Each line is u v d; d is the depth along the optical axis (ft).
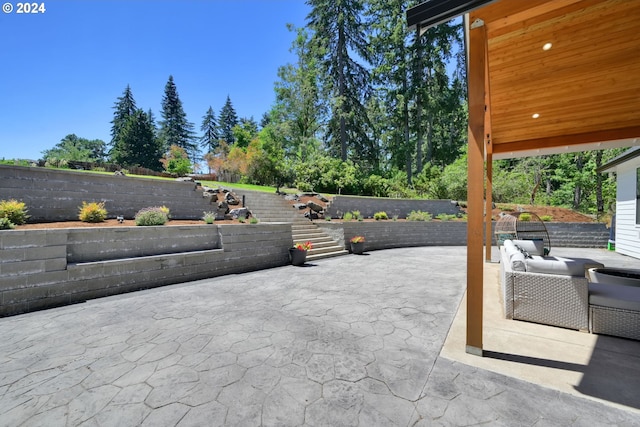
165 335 11.18
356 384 7.89
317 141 92.38
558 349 9.97
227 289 18.38
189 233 21.47
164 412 6.74
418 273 23.38
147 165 144.36
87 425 6.31
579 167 67.87
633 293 11.29
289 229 28.58
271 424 6.34
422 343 10.51
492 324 12.35
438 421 6.43
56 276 15.01
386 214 46.19
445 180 61.05
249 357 9.42
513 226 32.76
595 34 11.51
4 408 6.86
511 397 7.30
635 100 17.17
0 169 19.70
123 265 17.56
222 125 216.54
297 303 15.37
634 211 30.94
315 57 88.38
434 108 80.64
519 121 20.57
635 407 6.89
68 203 22.70
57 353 9.68
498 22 9.18
